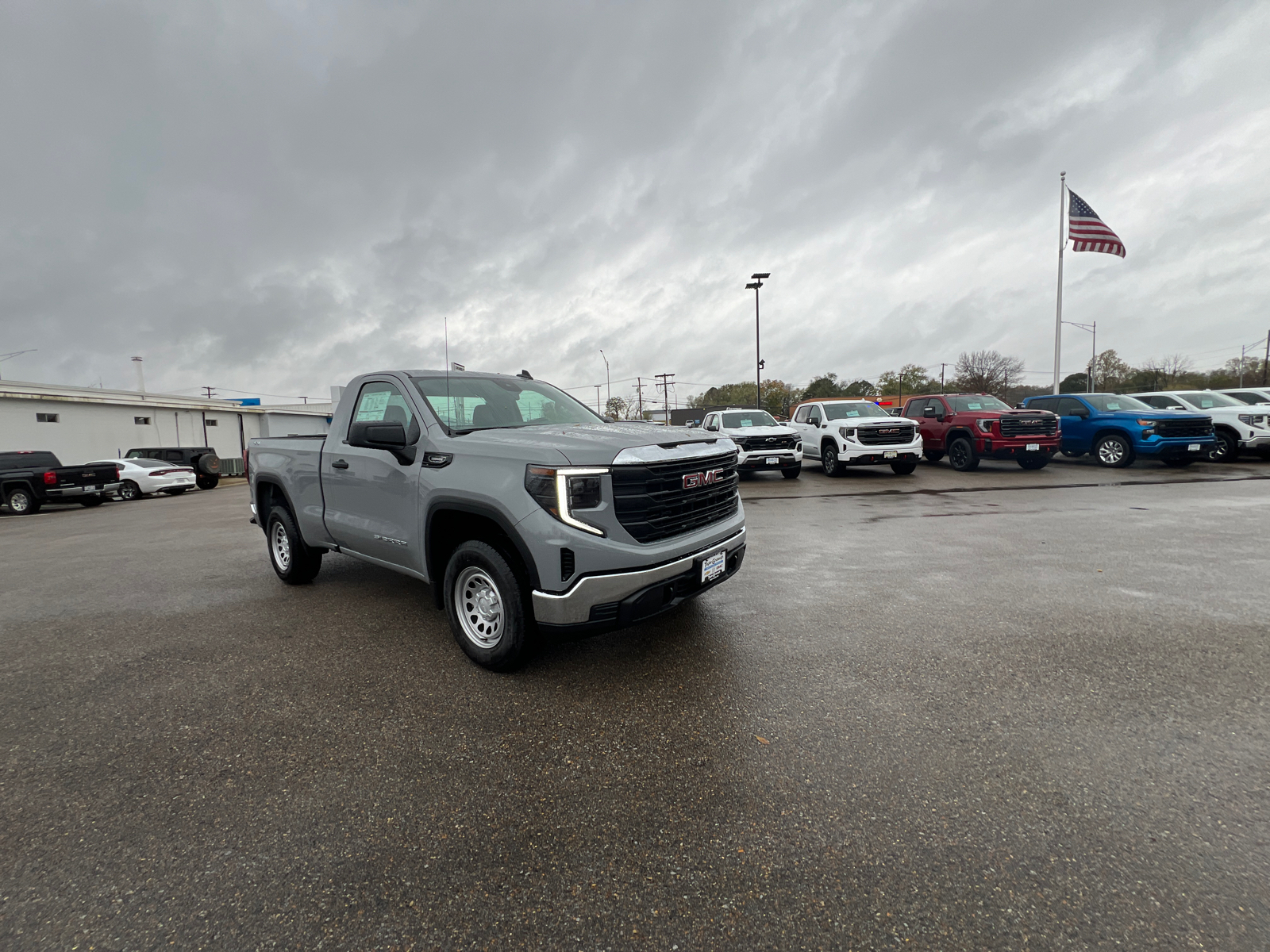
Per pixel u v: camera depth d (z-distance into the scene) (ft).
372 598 17.02
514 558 11.35
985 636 12.69
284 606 16.40
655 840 6.78
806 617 14.29
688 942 5.44
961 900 5.80
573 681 11.07
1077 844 6.51
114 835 7.06
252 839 6.95
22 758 8.86
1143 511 28.04
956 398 50.67
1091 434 48.34
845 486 41.29
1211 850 6.36
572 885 6.13
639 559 10.53
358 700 10.55
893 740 8.74
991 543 21.91
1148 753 8.24
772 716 9.54
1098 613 13.96
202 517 40.37
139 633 14.49
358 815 7.37
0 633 14.93
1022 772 7.88
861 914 5.68
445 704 10.33
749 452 43.62
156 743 9.21
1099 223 72.84
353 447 14.70
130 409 89.15
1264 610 13.92
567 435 11.64
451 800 7.64
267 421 120.37
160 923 5.76
